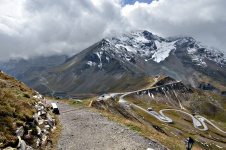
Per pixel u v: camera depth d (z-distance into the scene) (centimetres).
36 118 2873
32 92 4491
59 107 4888
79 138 2917
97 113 4462
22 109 2722
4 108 2391
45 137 2608
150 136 3228
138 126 3706
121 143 2797
